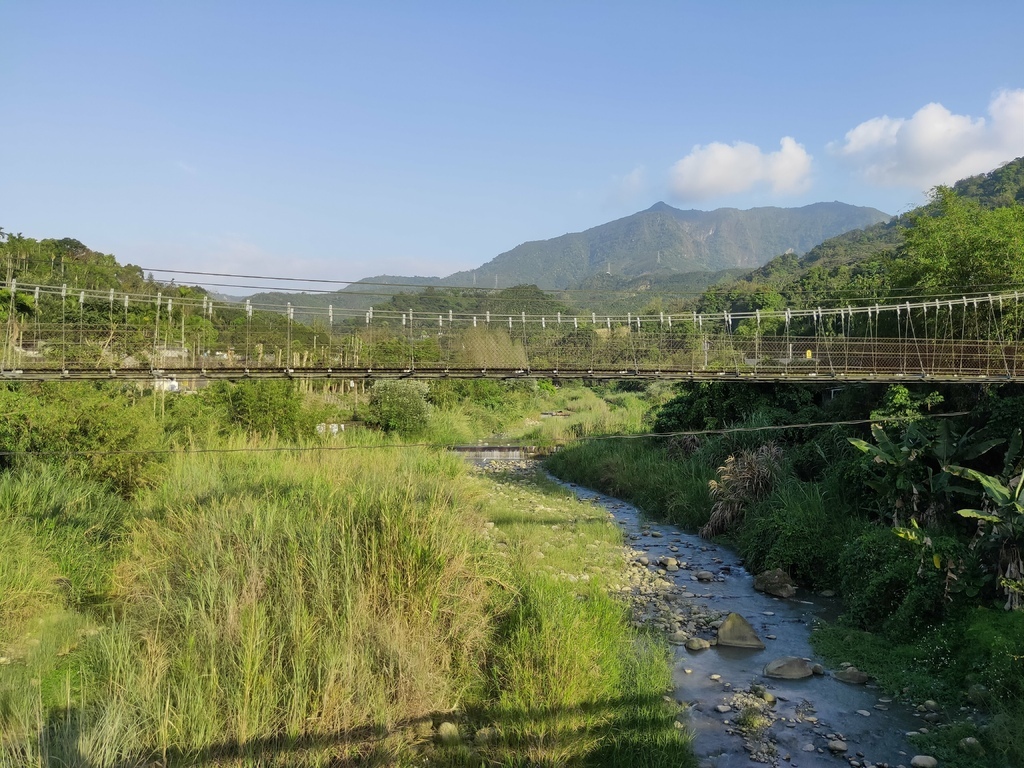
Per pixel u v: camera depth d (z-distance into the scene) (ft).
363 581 32.42
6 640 32.45
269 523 36.24
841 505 55.31
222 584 31.35
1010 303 66.18
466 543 37.37
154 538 42.01
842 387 77.25
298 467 60.39
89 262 150.82
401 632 29.86
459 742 26.76
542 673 29.22
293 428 82.48
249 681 25.79
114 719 23.71
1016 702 29.19
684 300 337.11
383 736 25.70
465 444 110.01
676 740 27.09
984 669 31.76
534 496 76.38
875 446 51.13
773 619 42.52
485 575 35.91
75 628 34.58
